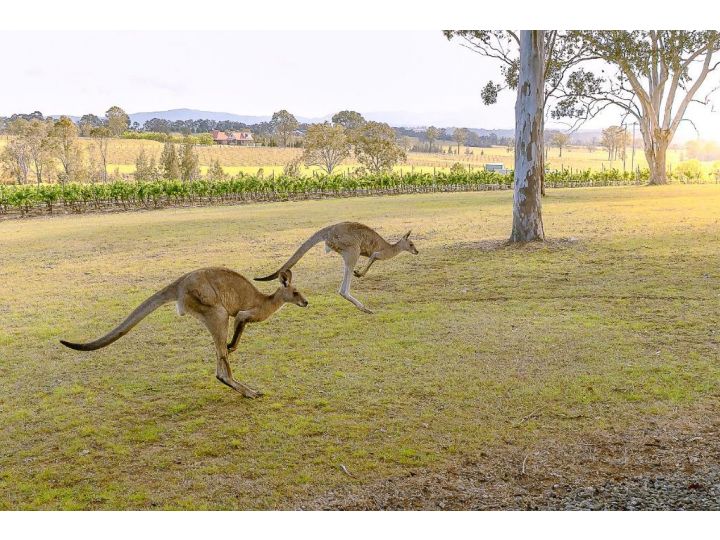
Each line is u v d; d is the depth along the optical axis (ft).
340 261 51.65
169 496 17.13
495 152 566.77
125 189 123.24
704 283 38.50
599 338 29.25
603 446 19.19
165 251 60.29
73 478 18.22
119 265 53.36
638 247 51.49
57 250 63.62
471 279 42.88
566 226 67.51
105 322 35.32
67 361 28.81
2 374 27.30
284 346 29.96
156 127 574.97
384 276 44.93
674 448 18.89
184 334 32.50
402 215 88.12
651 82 160.25
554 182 183.52
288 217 90.27
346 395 23.80
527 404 22.34
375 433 20.53
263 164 371.35
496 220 77.15
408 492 17.07
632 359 26.32
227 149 402.93
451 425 20.93
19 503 16.92
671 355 26.55
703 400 22.07
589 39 128.16
